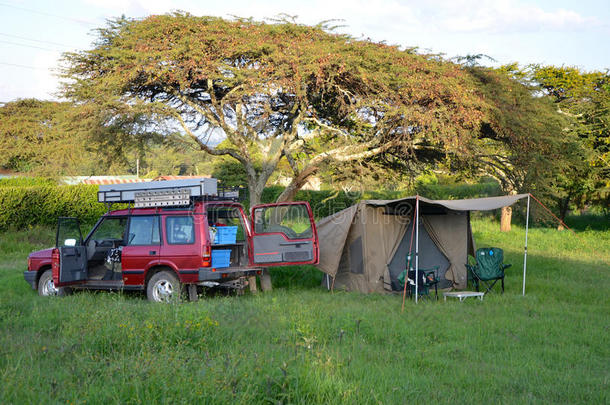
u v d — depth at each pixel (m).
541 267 14.93
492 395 4.87
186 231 9.34
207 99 20.09
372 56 18.17
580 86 25.14
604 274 13.67
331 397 4.34
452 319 8.23
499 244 20.98
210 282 9.40
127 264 9.59
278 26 19.09
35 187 20.17
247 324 6.96
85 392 4.07
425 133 17.95
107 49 18.44
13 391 4.12
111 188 9.99
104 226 10.29
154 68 17.09
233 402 4.00
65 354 5.38
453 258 11.90
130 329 6.08
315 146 21.78
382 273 11.24
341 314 7.86
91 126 17.58
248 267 10.25
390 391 4.69
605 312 9.23
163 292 9.41
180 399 3.99
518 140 19.83
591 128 23.58
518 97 20.17
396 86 18.06
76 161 23.88
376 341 6.80
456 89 17.95
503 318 8.28
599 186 23.86
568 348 6.66
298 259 10.27
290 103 19.64
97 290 10.52
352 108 18.05
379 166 20.59
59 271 9.40
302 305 8.77
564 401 4.79
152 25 18.39
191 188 9.27
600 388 5.10
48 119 31.36
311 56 17.28
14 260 15.52
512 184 21.33
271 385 4.39
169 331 6.18
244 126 19.33
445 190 31.55
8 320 7.25
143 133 18.81
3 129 30.86
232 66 18.33
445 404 4.53
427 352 6.36
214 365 4.64
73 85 18.28
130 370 4.59
